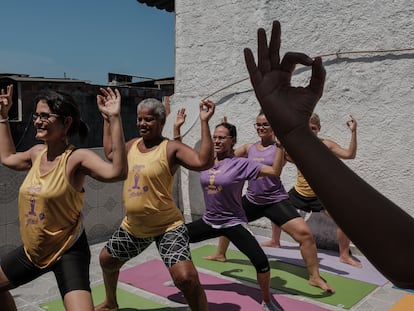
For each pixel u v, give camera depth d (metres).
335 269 4.34
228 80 5.58
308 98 0.80
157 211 2.77
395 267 0.67
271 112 0.80
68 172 2.15
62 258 2.22
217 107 5.68
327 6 4.74
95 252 4.81
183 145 2.75
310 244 3.81
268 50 0.83
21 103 9.81
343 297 3.66
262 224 5.55
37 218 2.16
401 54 4.34
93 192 5.16
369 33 4.50
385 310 3.42
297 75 4.93
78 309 2.05
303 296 3.69
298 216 3.90
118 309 3.39
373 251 0.68
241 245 3.26
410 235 0.67
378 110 4.52
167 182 2.77
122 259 2.99
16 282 2.29
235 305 3.51
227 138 3.36
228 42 5.53
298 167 0.77
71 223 2.25
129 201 2.80
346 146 4.74
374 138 4.56
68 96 2.28
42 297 3.63
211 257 4.64
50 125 2.17
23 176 4.41
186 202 6.13
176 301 3.57
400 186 4.45
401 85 4.36
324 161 0.75
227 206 3.28
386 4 4.37
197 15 5.78
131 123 11.91
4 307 2.41
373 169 4.59
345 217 0.70
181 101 6.00
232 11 5.46
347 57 4.66
